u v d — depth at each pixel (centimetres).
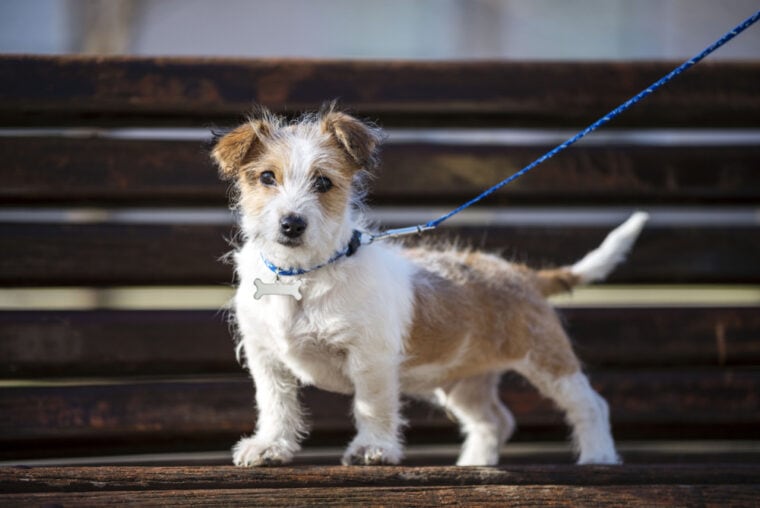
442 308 196
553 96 216
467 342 197
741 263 218
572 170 218
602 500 183
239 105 213
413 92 215
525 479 185
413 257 201
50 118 214
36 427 208
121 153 213
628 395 213
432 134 234
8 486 182
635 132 223
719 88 217
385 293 190
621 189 218
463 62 216
